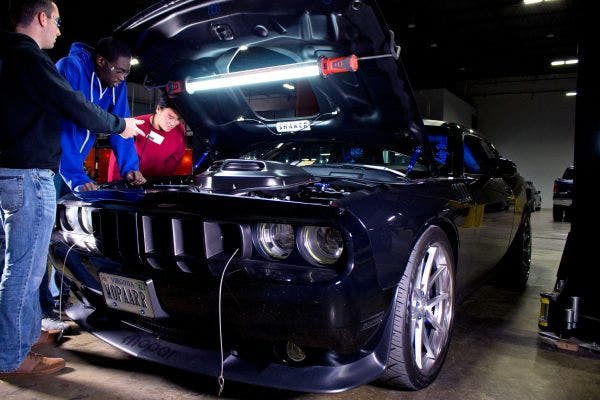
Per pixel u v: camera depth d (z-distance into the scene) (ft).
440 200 6.58
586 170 7.51
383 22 5.45
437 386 6.11
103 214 5.75
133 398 5.65
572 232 7.75
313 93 7.29
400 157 8.38
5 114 5.23
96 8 36.17
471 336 8.20
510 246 11.41
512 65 63.62
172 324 5.49
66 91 5.38
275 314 4.60
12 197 5.36
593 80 7.42
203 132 8.73
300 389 4.82
